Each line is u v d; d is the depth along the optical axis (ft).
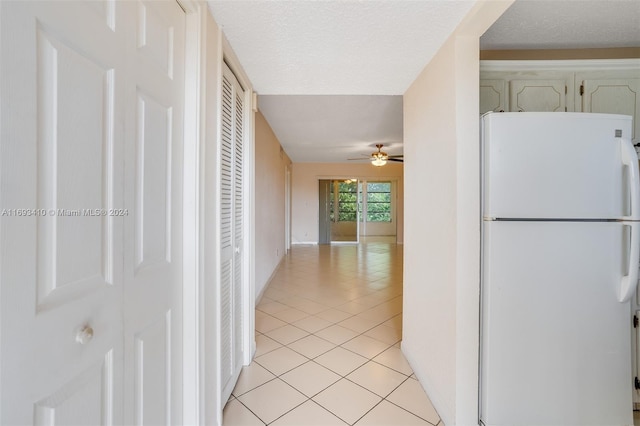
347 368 6.77
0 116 1.66
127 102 2.75
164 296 3.46
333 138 15.83
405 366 6.88
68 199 2.10
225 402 5.41
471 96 4.78
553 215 4.58
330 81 6.98
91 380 2.33
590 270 4.57
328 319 9.69
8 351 1.71
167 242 3.51
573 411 4.57
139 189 2.96
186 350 3.96
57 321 2.02
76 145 2.16
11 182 1.72
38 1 1.85
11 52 1.70
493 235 4.61
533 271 4.59
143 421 3.06
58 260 2.02
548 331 4.58
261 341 8.10
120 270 2.67
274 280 14.70
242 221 6.82
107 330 2.51
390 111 11.12
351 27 4.79
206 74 4.21
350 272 16.46
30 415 1.84
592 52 6.50
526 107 5.90
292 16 4.51
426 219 6.07
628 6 5.03
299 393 5.86
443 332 5.23
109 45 2.49
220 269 4.83
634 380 5.37
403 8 4.30
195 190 3.95
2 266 1.67
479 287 4.79
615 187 4.56
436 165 5.57
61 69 2.02
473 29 4.60
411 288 6.94
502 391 4.60
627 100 5.85
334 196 33.78
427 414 5.33
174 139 3.65
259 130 11.47
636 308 5.37
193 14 3.95
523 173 4.59
